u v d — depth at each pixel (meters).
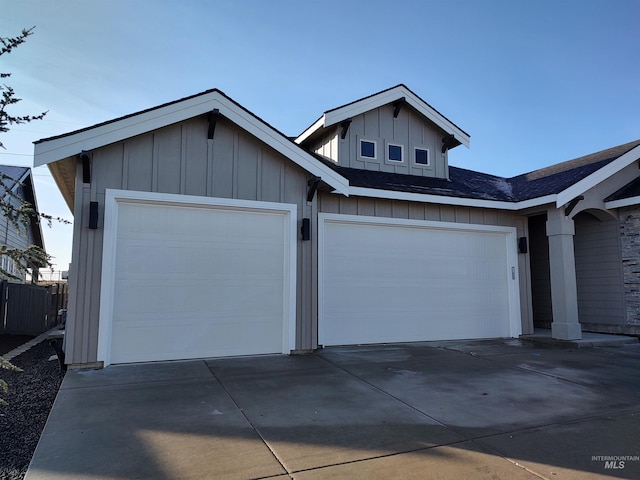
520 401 4.89
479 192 10.30
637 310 9.63
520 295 10.02
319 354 7.44
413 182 10.09
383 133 10.98
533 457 3.38
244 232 7.25
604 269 10.41
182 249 6.82
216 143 7.04
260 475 3.00
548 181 10.60
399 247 9.01
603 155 10.99
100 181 6.27
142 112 6.33
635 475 3.07
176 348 6.67
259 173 7.31
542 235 12.09
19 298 11.71
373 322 8.62
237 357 6.99
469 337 9.48
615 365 6.89
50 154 5.82
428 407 4.62
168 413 4.28
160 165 6.64
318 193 8.29
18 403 4.89
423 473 3.07
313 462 3.22
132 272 6.50
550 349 8.40
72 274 6.03
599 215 10.23
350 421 4.15
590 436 3.84
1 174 3.83
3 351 8.84
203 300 6.89
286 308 7.37
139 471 3.03
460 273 9.55
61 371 6.38
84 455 3.27
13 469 3.16
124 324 6.40
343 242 8.53
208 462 3.19
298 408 4.51
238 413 4.32
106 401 4.63
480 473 3.08
